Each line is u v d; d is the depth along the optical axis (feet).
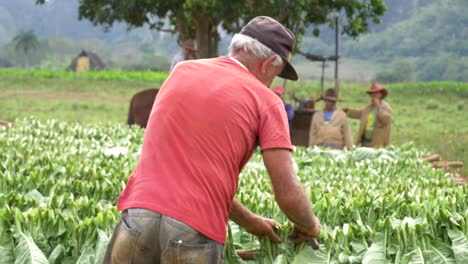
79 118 110.01
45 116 111.34
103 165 26.07
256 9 67.36
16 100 150.41
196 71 14.53
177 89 14.30
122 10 74.13
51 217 16.70
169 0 71.41
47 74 272.31
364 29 74.84
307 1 65.67
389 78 639.35
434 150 70.64
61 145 31.17
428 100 189.57
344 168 28.07
